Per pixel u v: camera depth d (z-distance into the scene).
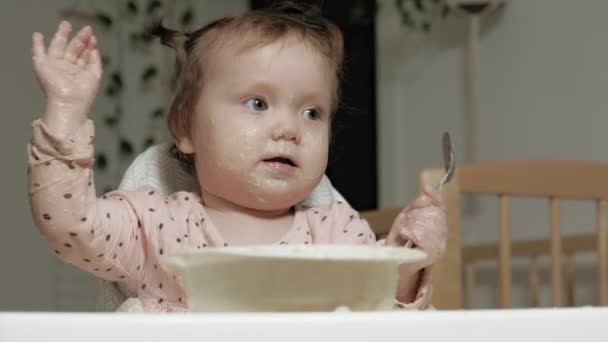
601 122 2.22
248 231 0.97
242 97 0.93
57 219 0.77
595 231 2.21
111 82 2.58
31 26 2.48
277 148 0.91
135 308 0.87
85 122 0.75
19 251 2.41
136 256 0.91
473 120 2.42
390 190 2.59
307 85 0.93
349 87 2.54
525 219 2.33
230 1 2.70
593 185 1.57
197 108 0.97
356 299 0.57
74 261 0.84
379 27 2.61
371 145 2.55
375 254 0.56
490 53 2.43
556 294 1.56
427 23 2.53
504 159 2.39
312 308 0.56
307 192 0.95
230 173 0.92
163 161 1.06
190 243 0.94
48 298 2.44
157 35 1.08
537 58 2.34
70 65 0.75
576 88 2.27
